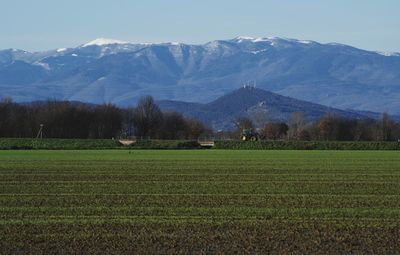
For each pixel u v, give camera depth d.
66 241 76.06
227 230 82.12
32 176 156.38
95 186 132.50
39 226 84.38
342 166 194.62
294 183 139.50
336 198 112.62
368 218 90.94
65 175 159.38
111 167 187.50
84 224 85.69
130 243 75.19
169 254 70.75
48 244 74.75
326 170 177.50
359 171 174.12
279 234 79.88
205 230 82.06
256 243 75.38
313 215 93.44
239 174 163.12
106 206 102.00
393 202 107.44
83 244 74.69
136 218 90.50
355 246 74.38
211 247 73.56
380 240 76.94
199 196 114.88
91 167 187.50
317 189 127.19
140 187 130.50
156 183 139.00
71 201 108.12
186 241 76.19
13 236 78.38
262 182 141.75
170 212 95.88
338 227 84.19
